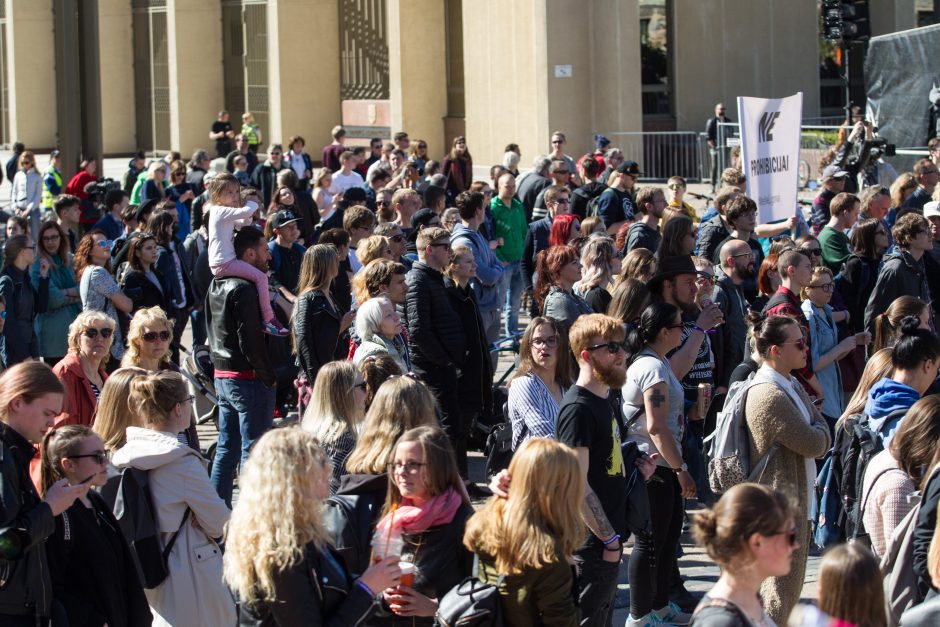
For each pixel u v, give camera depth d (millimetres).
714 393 9391
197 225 16844
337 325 9398
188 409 6281
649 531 6660
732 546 4062
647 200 12477
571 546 5129
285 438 4816
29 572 5219
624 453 6559
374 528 5469
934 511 5422
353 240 12000
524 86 27844
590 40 27375
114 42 43031
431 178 17688
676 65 29812
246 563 4719
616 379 6316
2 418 5473
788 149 12922
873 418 6668
